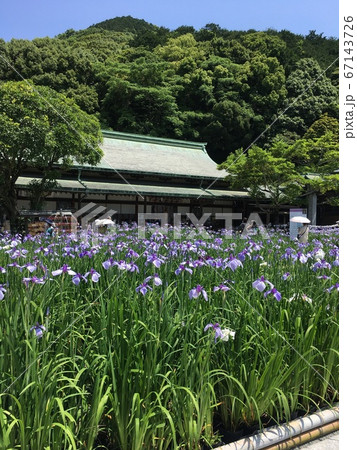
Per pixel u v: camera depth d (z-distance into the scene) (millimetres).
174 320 3057
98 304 3371
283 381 2988
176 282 4070
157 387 2617
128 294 3391
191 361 2703
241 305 3285
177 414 2553
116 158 27609
